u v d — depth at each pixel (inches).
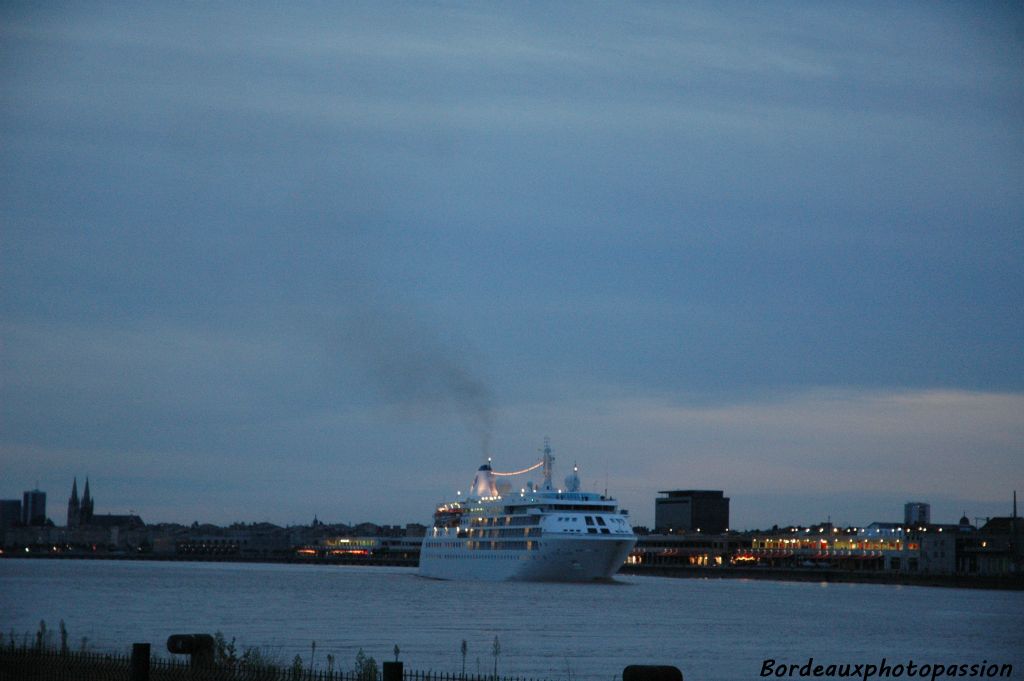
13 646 4864.7
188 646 4202.8
